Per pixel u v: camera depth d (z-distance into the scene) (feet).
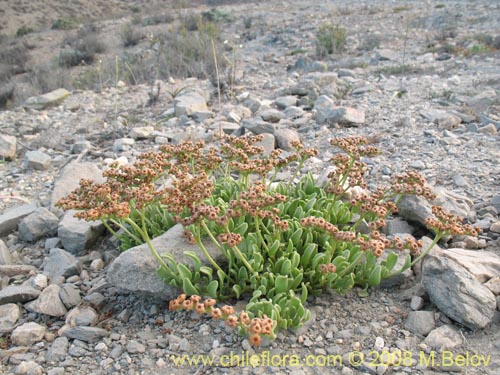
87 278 13.84
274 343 10.68
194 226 11.76
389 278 12.15
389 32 50.93
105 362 10.71
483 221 14.38
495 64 33.45
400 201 14.49
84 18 119.75
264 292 11.21
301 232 12.08
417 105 25.91
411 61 37.55
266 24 65.72
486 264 12.07
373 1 75.97
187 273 11.53
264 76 38.37
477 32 45.27
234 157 13.97
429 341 10.46
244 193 11.48
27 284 13.62
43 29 103.45
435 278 11.28
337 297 11.98
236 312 11.23
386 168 18.56
